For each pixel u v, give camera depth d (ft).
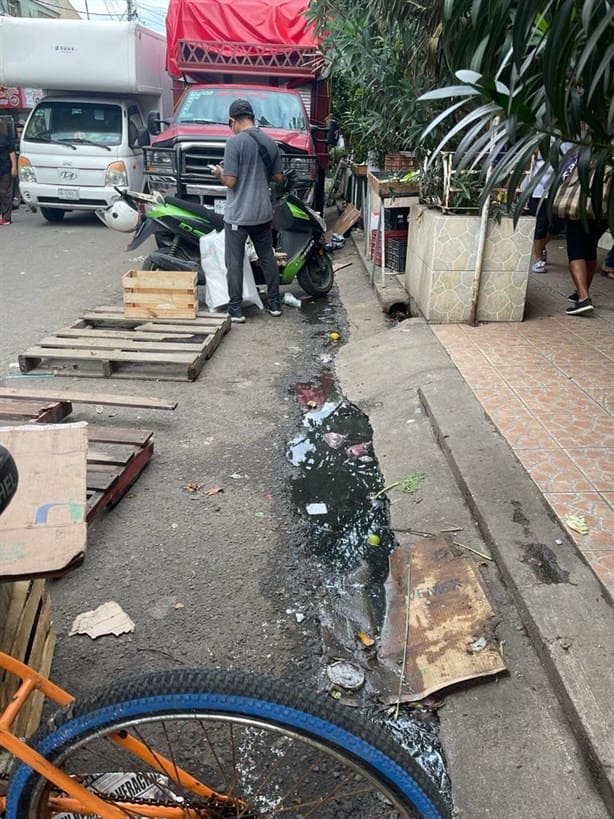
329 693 7.89
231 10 33.76
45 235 37.29
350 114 27.86
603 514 9.87
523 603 8.33
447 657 8.06
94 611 9.04
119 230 23.11
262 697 4.57
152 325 19.34
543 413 13.14
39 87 38.37
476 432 12.47
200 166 28.50
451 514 10.72
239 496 11.90
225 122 31.45
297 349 19.45
